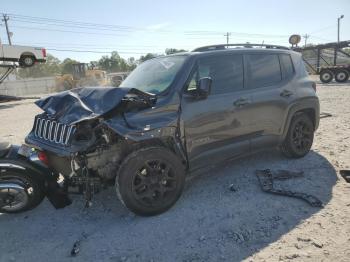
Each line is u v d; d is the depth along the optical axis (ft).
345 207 11.41
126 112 11.36
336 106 34.73
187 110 12.30
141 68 15.49
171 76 12.78
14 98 64.80
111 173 11.56
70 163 11.64
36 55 69.26
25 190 12.21
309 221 10.66
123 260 9.35
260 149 15.16
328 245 9.34
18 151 12.60
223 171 15.61
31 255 9.89
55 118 11.90
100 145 11.04
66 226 11.50
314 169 15.24
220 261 9.04
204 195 13.14
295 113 16.26
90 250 9.94
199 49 14.39
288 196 12.46
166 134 11.63
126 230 10.93
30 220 12.11
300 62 17.10
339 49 87.35
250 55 14.85
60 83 126.72
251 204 12.11
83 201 13.35
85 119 10.75
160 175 11.71
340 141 19.79
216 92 13.37
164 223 11.20
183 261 9.14
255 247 9.53
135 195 11.21
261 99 14.55
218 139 13.33
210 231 10.52
